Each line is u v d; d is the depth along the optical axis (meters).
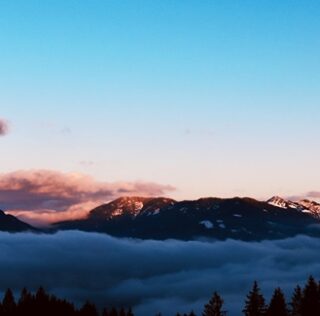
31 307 152.25
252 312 98.44
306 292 96.06
